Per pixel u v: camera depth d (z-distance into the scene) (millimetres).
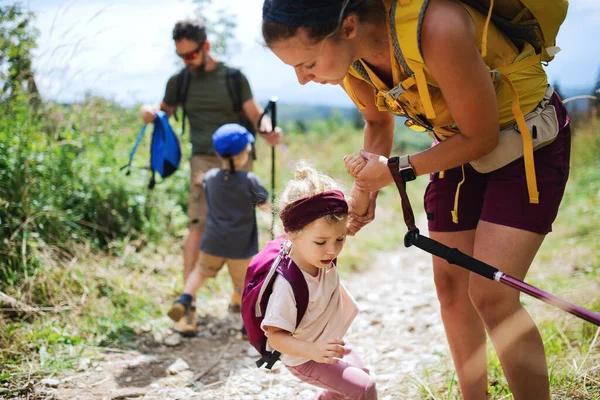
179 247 5617
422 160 2271
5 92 5055
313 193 2396
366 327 4473
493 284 2266
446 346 3961
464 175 2555
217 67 4777
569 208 6918
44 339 3887
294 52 2145
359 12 2174
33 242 4488
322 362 2314
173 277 5109
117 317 4363
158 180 6129
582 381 3049
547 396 2322
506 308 2271
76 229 5113
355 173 2436
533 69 2314
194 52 4637
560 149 2363
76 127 5547
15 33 5062
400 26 2109
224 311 4789
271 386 3566
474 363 2678
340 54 2182
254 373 3742
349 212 2678
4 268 4316
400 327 4422
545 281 4574
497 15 2260
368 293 5289
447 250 2230
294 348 2357
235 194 4324
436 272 2639
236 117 4824
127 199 5566
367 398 2469
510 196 2314
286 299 2396
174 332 4359
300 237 2398
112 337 4148
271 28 2131
